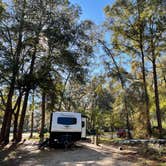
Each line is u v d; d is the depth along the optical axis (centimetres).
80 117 2319
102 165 1263
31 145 2453
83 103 5569
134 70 3531
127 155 1602
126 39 3331
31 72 2686
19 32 2538
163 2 2972
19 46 2594
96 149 2023
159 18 3064
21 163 1424
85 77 3020
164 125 4119
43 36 2602
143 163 1276
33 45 2605
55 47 2659
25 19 2594
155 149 1688
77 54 2780
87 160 1440
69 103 4431
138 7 3150
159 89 4112
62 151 1962
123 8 3222
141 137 3247
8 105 2673
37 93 2867
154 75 3253
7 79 2550
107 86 3634
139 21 3148
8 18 2548
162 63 3766
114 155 1619
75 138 2262
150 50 3170
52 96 3066
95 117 4303
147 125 3244
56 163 1370
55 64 2725
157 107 3191
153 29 3123
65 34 2636
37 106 3953
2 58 2458
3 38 2562
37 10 2638
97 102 5091
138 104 3434
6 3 2592
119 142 2480
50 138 2250
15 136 2980
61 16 2711
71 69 2802
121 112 3672
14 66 2475
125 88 3453
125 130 4228
